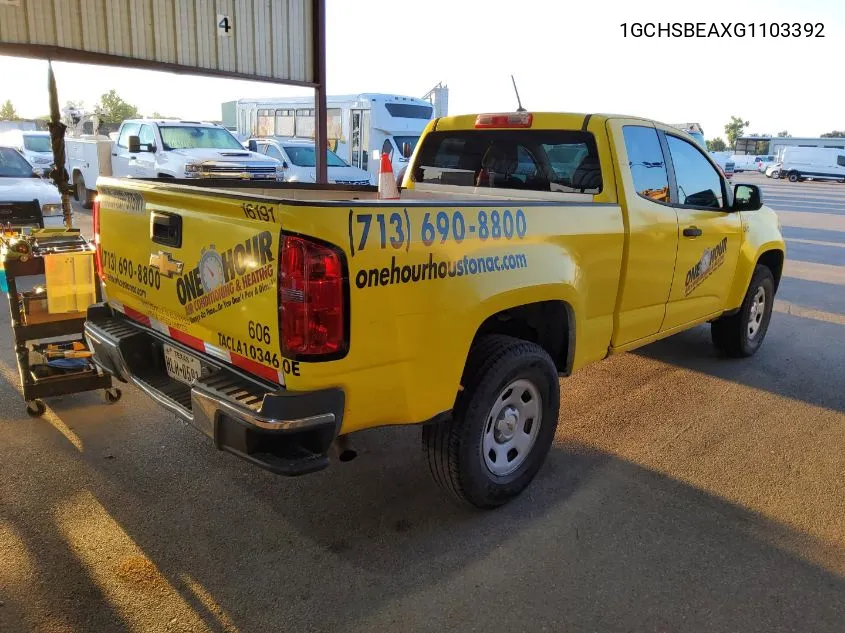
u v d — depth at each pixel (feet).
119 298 12.62
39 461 13.02
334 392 9.05
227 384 9.66
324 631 8.96
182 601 9.41
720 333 20.48
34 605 9.20
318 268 8.62
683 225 15.66
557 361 13.39
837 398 17.80
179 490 12.22
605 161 13.87
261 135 78.89
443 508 12.01
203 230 9.93
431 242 9.76
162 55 27.66
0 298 25.32
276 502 11.98
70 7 25.09
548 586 9.99
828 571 10.54
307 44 32.22
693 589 10.02
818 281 34.55
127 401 15.94
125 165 49.80
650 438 15.14
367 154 60.49
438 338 10.03
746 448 14.73
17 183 31.27
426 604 9.53
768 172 163.22
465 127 16.57
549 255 11.80
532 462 12.45
